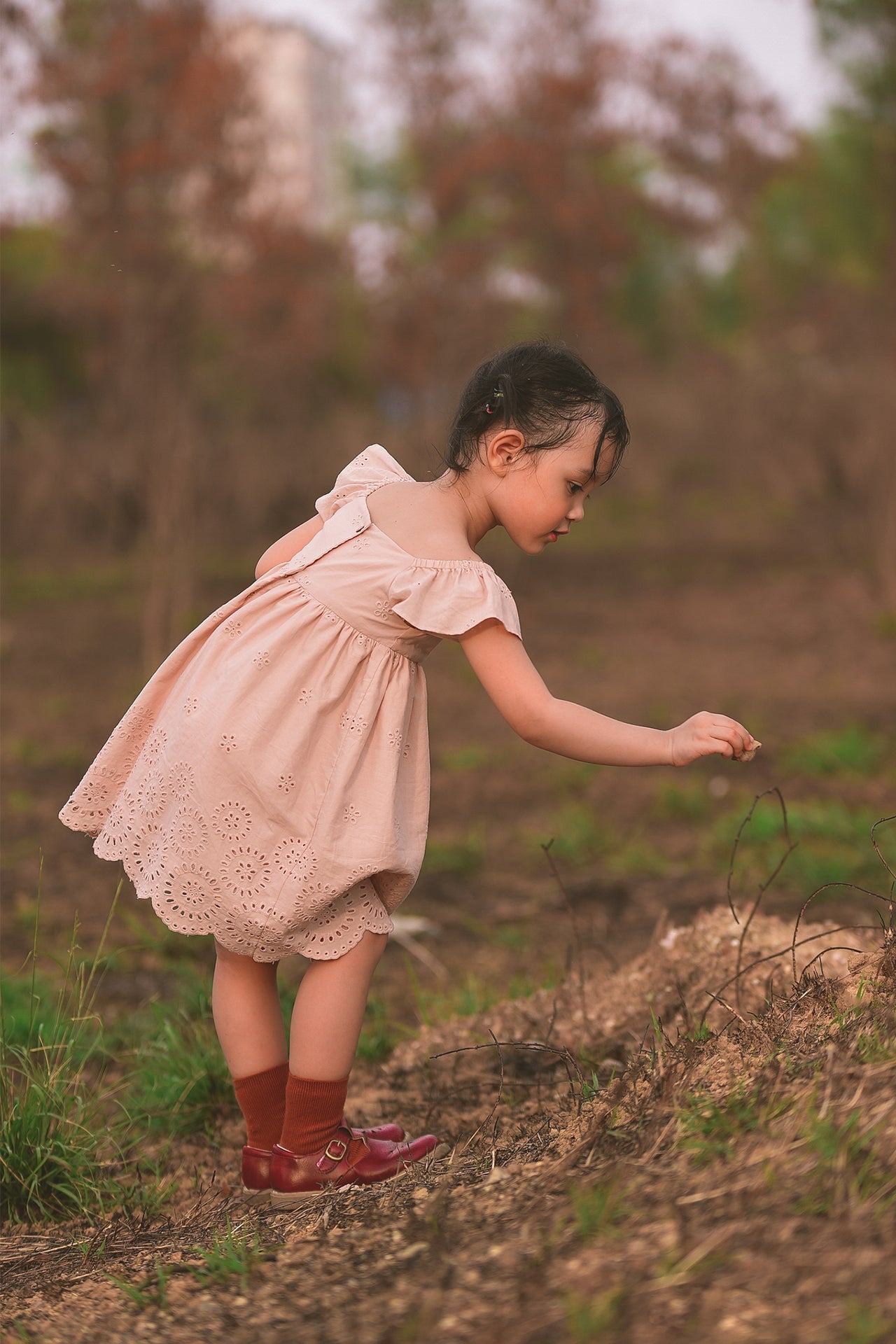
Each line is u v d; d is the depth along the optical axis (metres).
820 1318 1.80
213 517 19.39
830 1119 2.24
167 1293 2.44
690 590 17.12
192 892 2.89
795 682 11.12
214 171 12.85
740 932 3.88
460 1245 2.29
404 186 20.30
